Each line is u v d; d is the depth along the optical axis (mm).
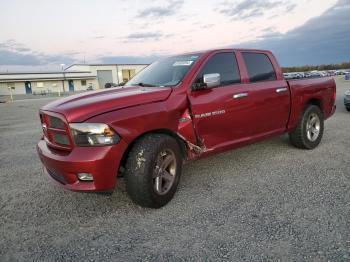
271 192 3648
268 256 2393
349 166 4473
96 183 2992
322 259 2320
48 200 3746
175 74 4012
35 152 6418
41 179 4566
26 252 2633
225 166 4738
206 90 3896
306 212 3080
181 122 3615
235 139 4301
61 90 63281
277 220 2947
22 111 18484
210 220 3025
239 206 3307
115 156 3014
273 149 5613
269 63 4934
